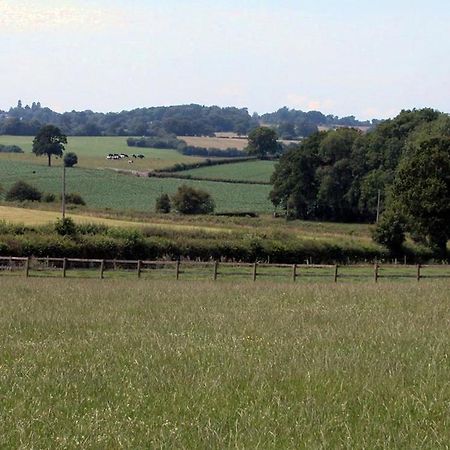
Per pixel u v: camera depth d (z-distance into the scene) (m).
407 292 39.66
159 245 79.81
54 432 12.53
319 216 176.25
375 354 19.16
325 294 38.50
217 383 15.88
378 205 143.62
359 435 12.30
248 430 12.48
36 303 33.94
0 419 13.17
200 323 26.64
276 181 180.25
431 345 20.81
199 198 161.50
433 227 96.38
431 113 175.62
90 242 76.31
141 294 39.47
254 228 117.44
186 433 12.48
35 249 74.19
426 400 14.40
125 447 11.80
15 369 17.72
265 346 20.91
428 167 97.19
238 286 46.53
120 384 16.17
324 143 175.38
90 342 22.00
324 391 15.23
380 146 168.50
